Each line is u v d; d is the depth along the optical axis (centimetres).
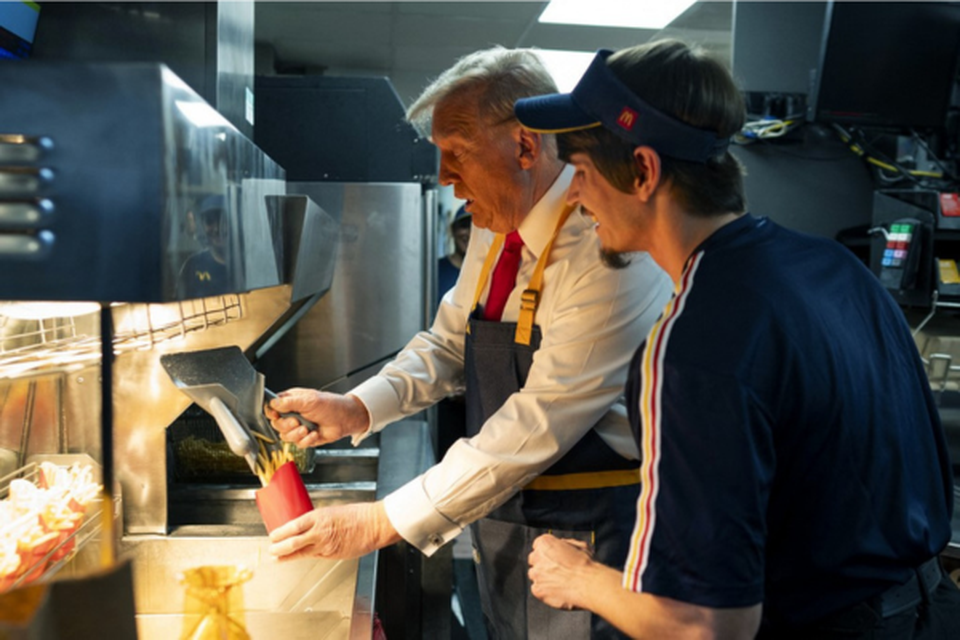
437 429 378
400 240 275
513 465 137
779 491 100
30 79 74
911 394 112
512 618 157
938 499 114
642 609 94
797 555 101
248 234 109
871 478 102
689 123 99
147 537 170
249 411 142
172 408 169
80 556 150
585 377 139
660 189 102
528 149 146
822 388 97
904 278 291
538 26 530
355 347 277
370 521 136
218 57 130
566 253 147
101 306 96
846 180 336
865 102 301
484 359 158
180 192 79
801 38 329
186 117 81
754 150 333
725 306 96
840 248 116
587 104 103
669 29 536
